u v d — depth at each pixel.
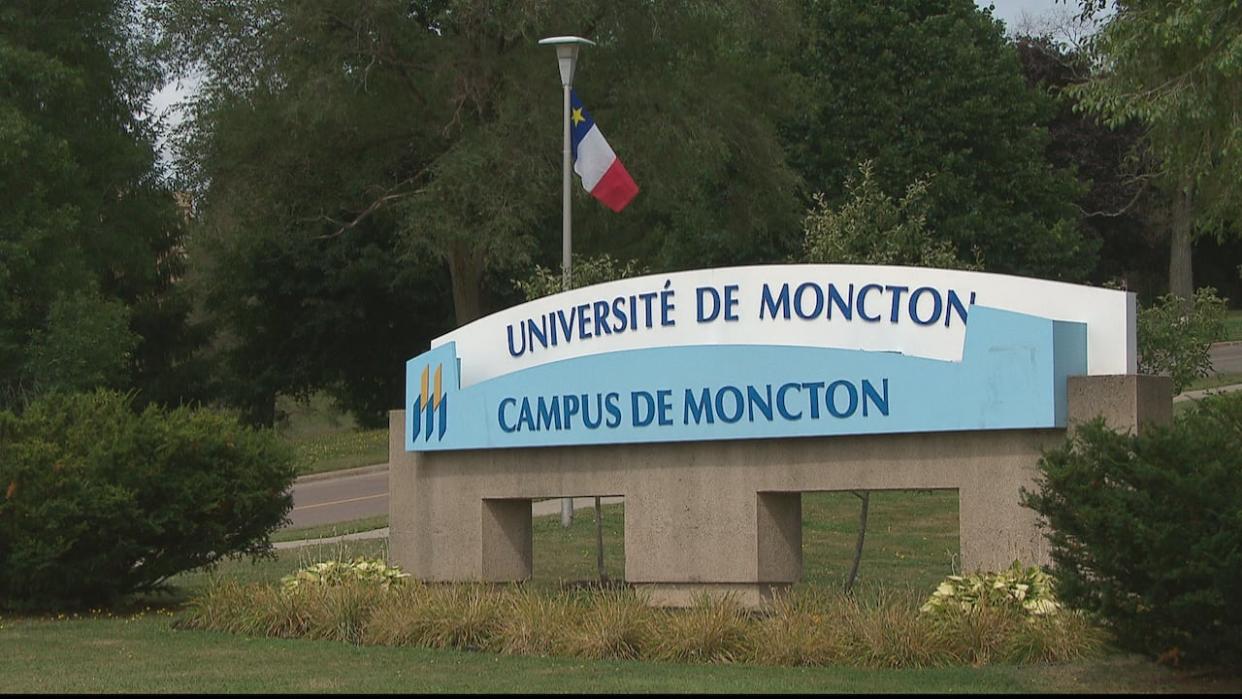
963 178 40.19
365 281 46.09
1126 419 11.43
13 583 14.66
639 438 13.85
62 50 36.50
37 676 10.88
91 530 14.62
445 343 15.30
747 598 13.28
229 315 48.81
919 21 41.97
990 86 41.41
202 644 12.45
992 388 11.92
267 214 36.88
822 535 20.61
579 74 34.59
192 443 15.31
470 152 33.03
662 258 42.66
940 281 12.40
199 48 34.44
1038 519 11.69
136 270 39.34
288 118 33.56
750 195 38.53
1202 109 18.41
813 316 12.92
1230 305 59.25
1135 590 9.35
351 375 49.09
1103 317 11.89
